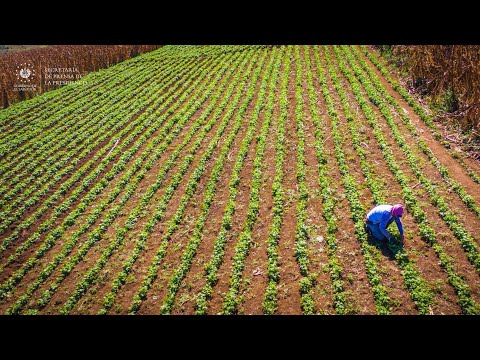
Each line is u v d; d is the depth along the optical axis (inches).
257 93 965.8
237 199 600.7
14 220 643.5
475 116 652.1
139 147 807.7
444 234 467.5
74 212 631.2
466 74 707.4
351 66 1004.6
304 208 550.9
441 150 627.8
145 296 459.8
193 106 943.7
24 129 992.2
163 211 603.5
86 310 454.9
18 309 468.8
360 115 767.7
